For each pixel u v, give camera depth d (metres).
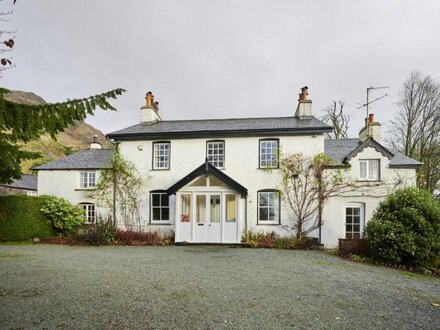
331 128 14.45
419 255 9.51
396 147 23.98
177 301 5.71
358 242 11.16
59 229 15.36
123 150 16.36
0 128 4.23
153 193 15.95
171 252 11.74
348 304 5.82
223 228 13.88
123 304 5.48
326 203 14.44
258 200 14.98
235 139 15.43
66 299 5.72
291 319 4.98
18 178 9.86
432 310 5.65
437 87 21.53
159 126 17.20
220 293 6.26
